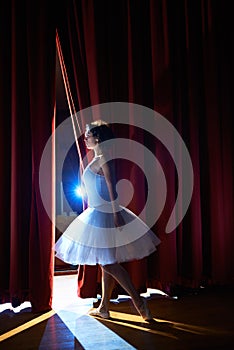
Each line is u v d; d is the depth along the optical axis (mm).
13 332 2352
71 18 2922
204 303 2852
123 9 3086
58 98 4523
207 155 3254
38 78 2803
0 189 2770
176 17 3166
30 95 2785
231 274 3258
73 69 2934
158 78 3072
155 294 3098
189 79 3148
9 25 2857
